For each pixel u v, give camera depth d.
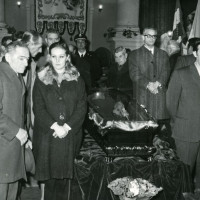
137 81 4.46
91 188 3.20
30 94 3.62
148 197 2.88
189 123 3.45
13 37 3.84
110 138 3.19
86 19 12.05
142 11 9.64
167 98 3.55
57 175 3.11
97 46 12.37
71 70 3.18
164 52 4.59
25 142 2.99
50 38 4.21
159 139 3.90
